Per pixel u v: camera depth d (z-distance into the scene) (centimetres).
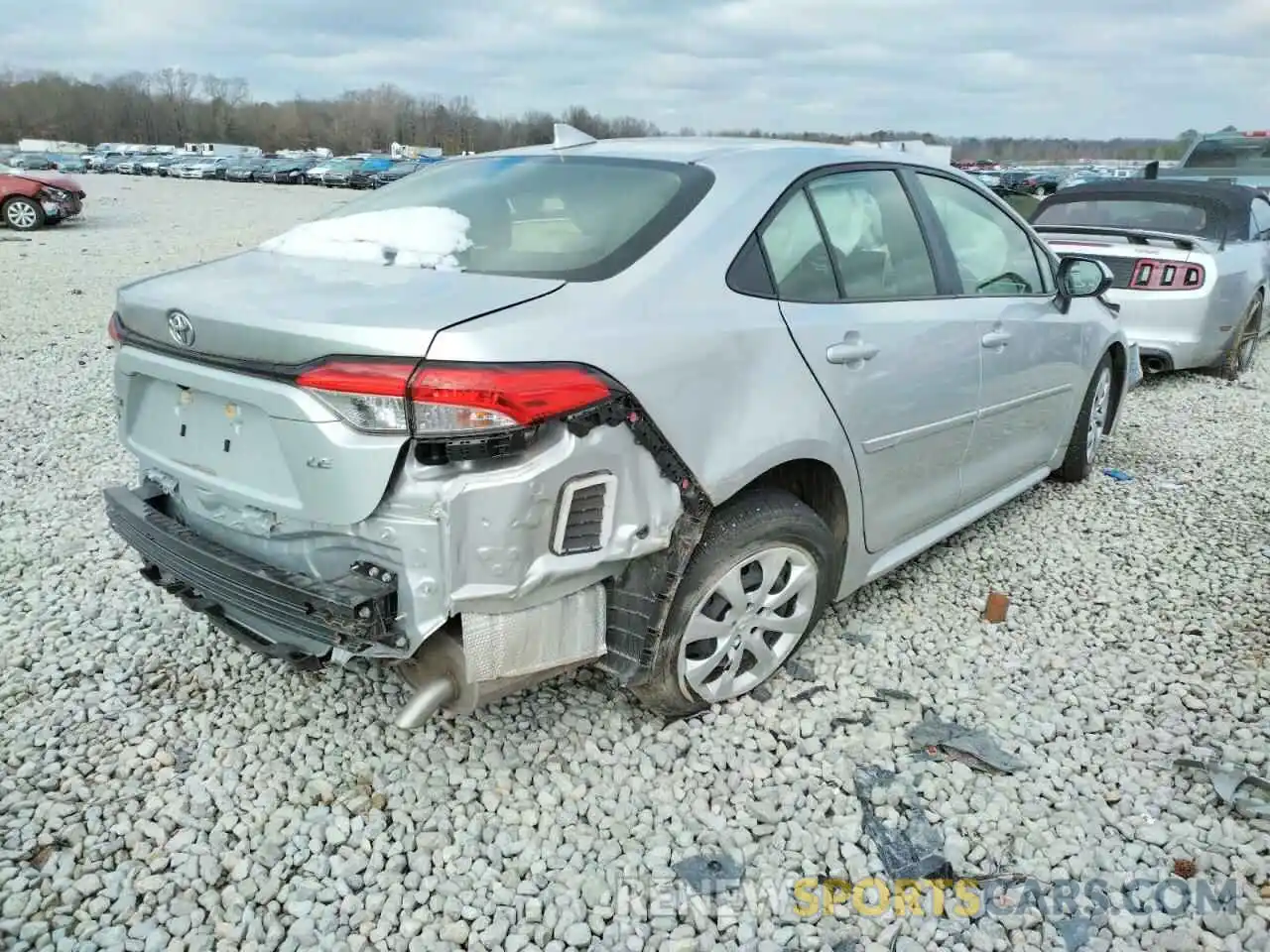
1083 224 846
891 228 343
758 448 268
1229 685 327
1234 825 257
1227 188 834
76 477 504
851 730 297
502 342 217
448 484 217
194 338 247
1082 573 412
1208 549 439
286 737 290
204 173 5038
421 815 260
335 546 234
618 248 264
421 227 283
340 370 215
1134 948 223
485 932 225
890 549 356
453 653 235
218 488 253
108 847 246
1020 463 433
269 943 221
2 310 987
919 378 333
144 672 323
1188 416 677
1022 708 313
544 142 356
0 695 307
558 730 293
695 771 277
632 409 235
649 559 256
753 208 288
